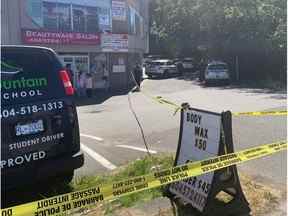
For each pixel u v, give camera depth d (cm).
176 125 1234
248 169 708
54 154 575
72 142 595
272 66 3269
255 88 2711
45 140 565
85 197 395
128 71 3338
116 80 3222
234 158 503
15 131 537
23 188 585
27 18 2653
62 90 589
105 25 3114
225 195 549
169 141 1012
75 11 2909
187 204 536
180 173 467
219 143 496
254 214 517
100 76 3059
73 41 2861
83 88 2533
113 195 412
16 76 547
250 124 1172
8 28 2553
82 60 2975
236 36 3378
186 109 561
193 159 535
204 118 523
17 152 538
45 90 572
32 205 370
